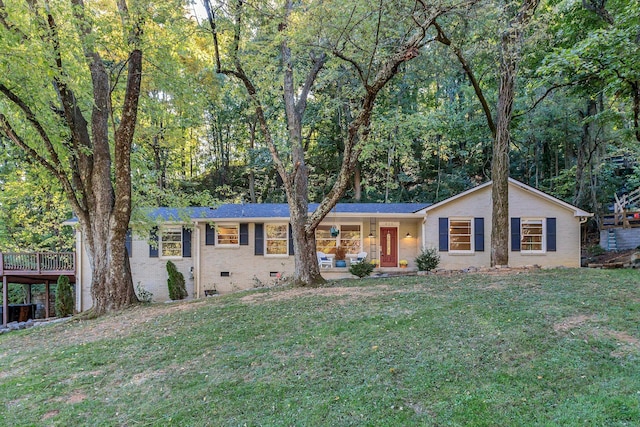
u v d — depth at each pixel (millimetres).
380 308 7188
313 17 7781
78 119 9703
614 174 21609
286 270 15227
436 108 21703
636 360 4445
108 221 9594
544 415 3582
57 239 20000
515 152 23422
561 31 11875
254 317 7316
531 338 5211
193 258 15242
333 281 11102
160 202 13367
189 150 22703
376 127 11570
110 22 8539
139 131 12016
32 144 9938
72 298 13992
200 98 11258
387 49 9297
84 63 9648
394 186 19828
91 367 5652
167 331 7008
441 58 11719
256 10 8484
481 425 3527
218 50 9273
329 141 23984
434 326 5957
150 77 10570
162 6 8234
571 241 14422
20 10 7410
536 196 14508
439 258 13711
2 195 13227
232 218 15008
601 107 16125
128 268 9812
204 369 5207
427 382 4348
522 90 16016
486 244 14609
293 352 5492
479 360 4750
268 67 9609
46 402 4645
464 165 24750
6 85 8336
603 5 11094
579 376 4219
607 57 8562
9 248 18953
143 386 4895
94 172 9641
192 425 3910
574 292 7273
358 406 3992
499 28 9617
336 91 13492
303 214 10617
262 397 4340
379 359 5016
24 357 6480
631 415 3445
